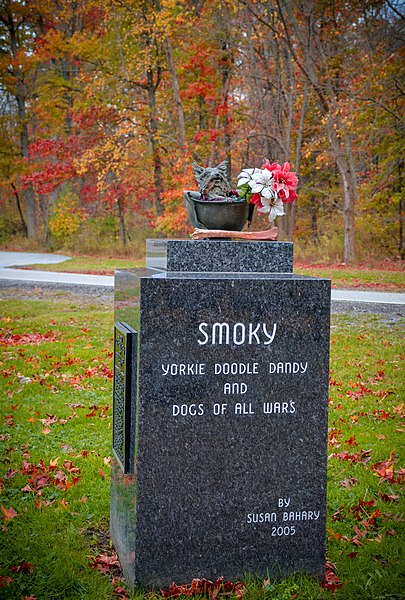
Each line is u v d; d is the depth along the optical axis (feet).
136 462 13.14
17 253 122.72
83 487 18.56
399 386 29.25
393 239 102.32
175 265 14.06
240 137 104.01
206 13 93.45
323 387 13.74
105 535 16.20
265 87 102.99
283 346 13.55
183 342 13.16
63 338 39.22
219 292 13.25
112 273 81.20
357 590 13.52
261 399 13.52
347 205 95.30
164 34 87.92
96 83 94.89
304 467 13.73
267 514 13.62
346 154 98.02
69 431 23.31
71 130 116.67
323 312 13.66
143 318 13.01
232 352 13.37
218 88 100.12
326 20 99.71
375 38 92.38
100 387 28.84
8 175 136.87
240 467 13.48
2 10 134.41
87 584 13.70
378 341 38.68
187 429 13.26
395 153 94.07
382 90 90.74
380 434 22.94
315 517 13.80
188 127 105.81
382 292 61.77
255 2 92.73
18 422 23.97
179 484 13.28
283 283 13.48
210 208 15.03
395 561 14.57
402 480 18.76
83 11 118.42
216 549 13.46
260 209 15.12
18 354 34.65
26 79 137.59
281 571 13.73
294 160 105.60
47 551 14.90
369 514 17.04
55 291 61.52
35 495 17.94
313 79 88.99
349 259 96.02
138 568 13.17
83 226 125.08
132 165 103.60
